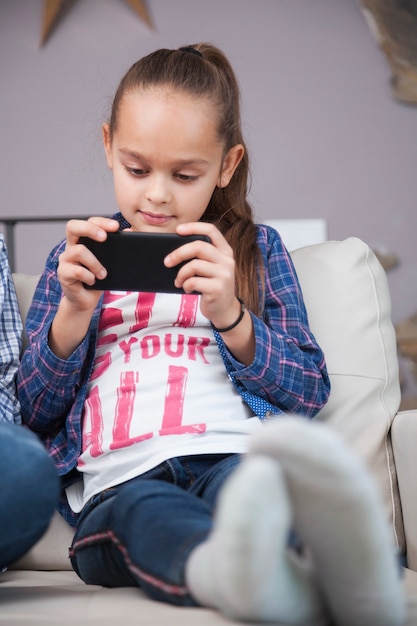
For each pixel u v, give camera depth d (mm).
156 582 890
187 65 1390
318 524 760
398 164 5824
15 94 5828
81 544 1104
